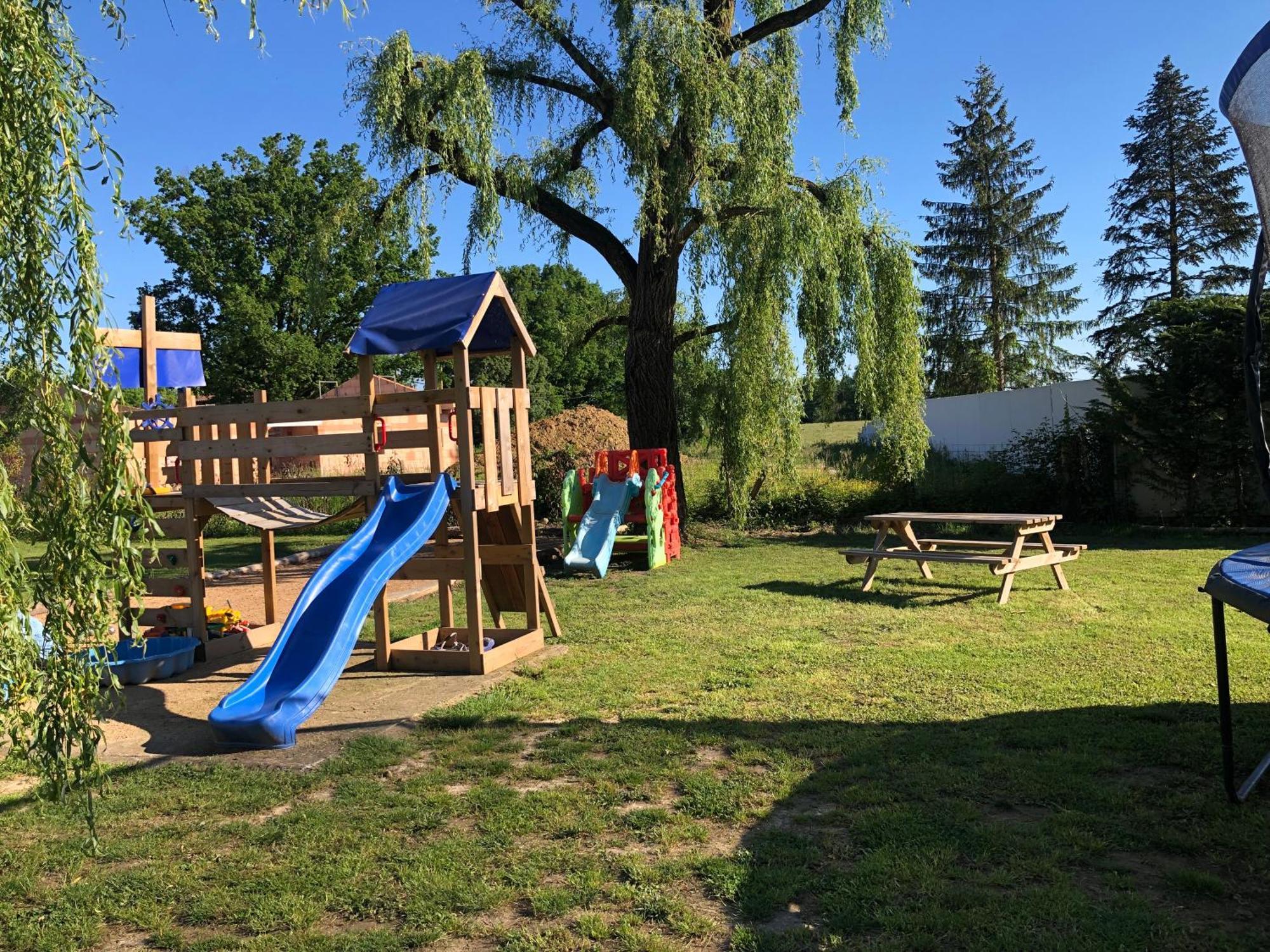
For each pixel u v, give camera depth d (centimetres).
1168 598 828
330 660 538
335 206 1421
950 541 973
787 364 1405
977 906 282
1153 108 3266
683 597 951
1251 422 343
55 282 271
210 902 312
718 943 273
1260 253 326
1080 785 378
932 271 3850
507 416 723
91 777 298
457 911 301
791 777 407
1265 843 319
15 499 269
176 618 783
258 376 4088
